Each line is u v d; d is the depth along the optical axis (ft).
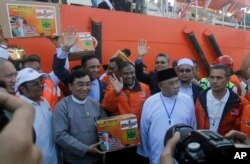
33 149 1.58
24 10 11.15
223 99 9.72
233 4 28.02
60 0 16.19
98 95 12.09
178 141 2.91
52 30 11.73
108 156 9.59
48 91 10.95
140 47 14.24
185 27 18.81
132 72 11.55
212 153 2.44
